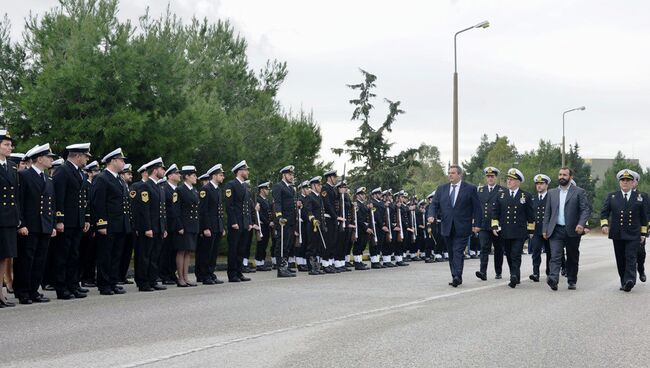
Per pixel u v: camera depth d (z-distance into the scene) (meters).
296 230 16.98
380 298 11.02
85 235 13.19
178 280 13.48
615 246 12.77
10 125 17.83
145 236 12.52
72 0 19.64
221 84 25.73
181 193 13.51
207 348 6.81
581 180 82.12
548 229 12.80
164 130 18.08
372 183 44.75
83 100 17.41
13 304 10.09
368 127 45.97
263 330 7.88
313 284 13.59
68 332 7.73
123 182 12.30
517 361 6.30
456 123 26.42
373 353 6.58
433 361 6.25
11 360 6.28
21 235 10.30
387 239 19.92
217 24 27.17
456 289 12.58
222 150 21.53
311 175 28.95
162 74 18.66
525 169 62.88
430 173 98.00
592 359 6.43
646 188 77.38
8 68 19.27
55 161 13.41
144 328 8.01
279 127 25.33
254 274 16.83
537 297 11.30
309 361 6.22
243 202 14.75
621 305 10.30
